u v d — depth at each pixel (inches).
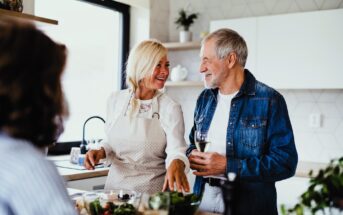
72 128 141.1
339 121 131.5
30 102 34.1
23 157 32.7
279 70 128.2
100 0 146.8
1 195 31.4
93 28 147.6
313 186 40.7
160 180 81.6
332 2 132.3
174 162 69.0
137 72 80.9
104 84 153.3
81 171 108.3
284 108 73.7
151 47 80.2
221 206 72.9
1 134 34.4
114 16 157.2
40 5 127.6
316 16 121.7
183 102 162.2
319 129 134.6
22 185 31.8
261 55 131.1
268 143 73.3
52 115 36.0
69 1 137.0
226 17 152.5
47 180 32.8
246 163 69.1
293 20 125.4
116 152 82.7
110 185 82.4
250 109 74.5
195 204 53.3
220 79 76.6
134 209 55.2
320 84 121.8
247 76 77.2
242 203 71.4
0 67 32.7
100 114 151.6
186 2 161.6
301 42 124.3
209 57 76.4
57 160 125.0
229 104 78.0
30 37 34.1
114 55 157.8
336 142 132.0
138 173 80.9
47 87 34.7
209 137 78.1
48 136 36.9
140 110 82.4
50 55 34.9
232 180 43.9
